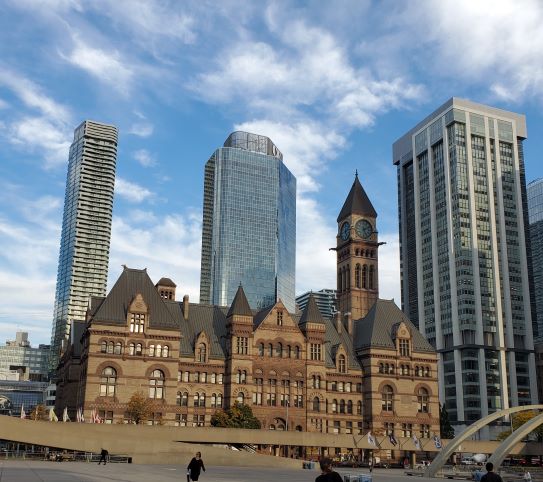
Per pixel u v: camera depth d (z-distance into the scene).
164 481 48.28
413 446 116.56
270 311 128.50
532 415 169.25
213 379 122.38
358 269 165.75
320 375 129.00
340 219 173.50
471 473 85.69
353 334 143.62
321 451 125.06
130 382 112.62
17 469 56.44
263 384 123.81
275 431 105.81
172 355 116.56
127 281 120.19
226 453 88.62
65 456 83.25
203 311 131.62
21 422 81.62
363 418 132.25
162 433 96.75
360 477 57.31
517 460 123.56
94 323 112.88
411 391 135.00
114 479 49.41
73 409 121.56
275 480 56.84
